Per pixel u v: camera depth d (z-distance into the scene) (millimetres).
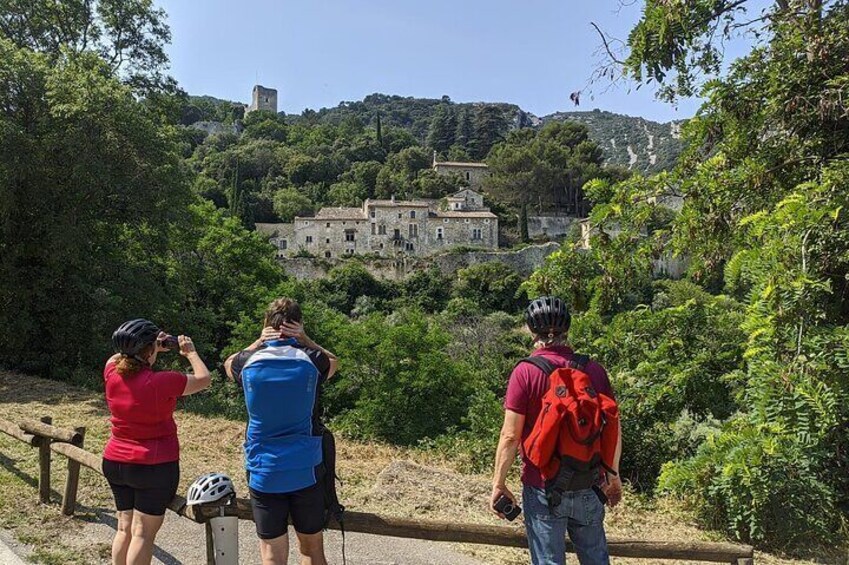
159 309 17766
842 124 8266
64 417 10008
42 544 4961
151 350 3838
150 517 3736
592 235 9602
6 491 6039
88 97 14539
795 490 6074
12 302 15312
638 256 9391
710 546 3986
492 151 121875
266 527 3115
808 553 5992
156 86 22469
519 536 3842
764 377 6324
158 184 16031
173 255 23891
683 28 8594
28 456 7305
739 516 6059
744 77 9031
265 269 27734
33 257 15789
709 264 9164
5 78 14367
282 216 99188
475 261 79500
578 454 2828
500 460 2973
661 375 8820
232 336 24672
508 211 102625
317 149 126000
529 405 2967
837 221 6648
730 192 8727
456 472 8789
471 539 3812
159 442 3742
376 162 119750
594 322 9617
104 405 11164
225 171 112062
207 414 11641
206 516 3562
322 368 3277
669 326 9234
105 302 16000
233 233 26953
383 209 91250
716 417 8711
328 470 3295
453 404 18578
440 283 73438
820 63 8188
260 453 3137
